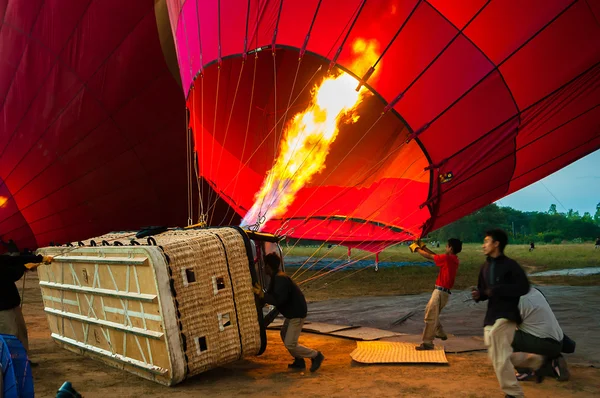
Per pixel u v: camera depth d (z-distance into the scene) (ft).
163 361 18.13
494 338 15.47
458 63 25.03
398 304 38.04
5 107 51.57
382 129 44.24
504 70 24.75
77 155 50.47
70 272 23.17
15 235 57.62
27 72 49.39
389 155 36.60
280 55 41.65
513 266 15.37
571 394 16.74
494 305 15.61
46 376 19.98
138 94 47.16
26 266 20.42
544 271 65.67
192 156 50.52
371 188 40.52
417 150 36.19
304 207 42.68
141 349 19.13
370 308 36.76
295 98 43.42
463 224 290.15
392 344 24.59
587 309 32.35
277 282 20.42
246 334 19.70
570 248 158.92
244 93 41.55
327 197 42.86
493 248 15.64
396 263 85.46
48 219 55.62
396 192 36.45
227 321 19.52
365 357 22.00
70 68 47.29
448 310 34.53
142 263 18.02
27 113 50.65
